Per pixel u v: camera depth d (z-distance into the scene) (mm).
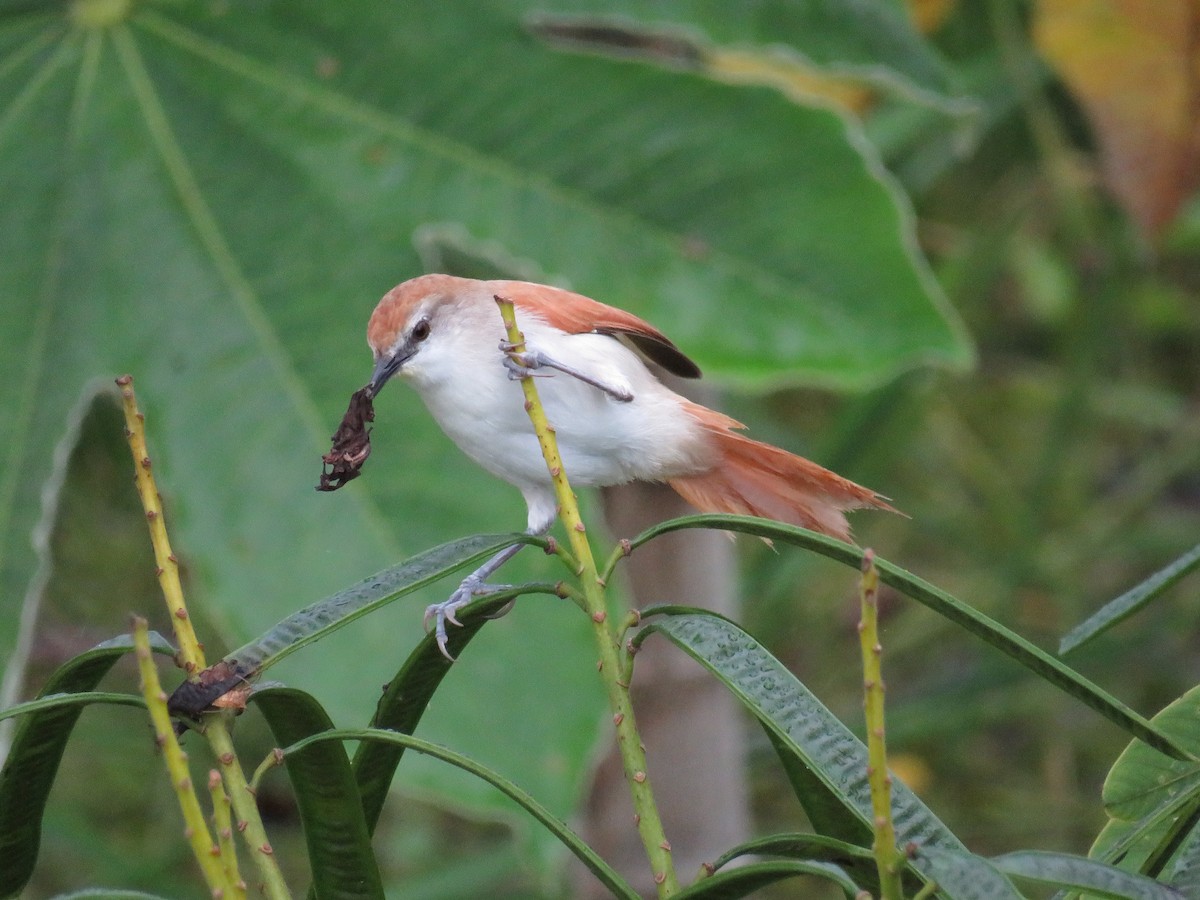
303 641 4590
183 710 4539
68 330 9203
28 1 9422
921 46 9602
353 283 9289
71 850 13516
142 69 9445
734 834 10922
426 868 14219
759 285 9523
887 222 9375
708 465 8172
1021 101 13711
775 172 9406
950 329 9438
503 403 8125
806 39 9547
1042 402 17969
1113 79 11047
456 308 8336
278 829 14039
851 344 9453
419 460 8945
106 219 9305
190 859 14109
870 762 3857
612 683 4793
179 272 9258
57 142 9344
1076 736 15062
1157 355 19297
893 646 15461
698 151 9406
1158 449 18172
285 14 9383
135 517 13094
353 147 9422
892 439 13492
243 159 9375
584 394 8023
